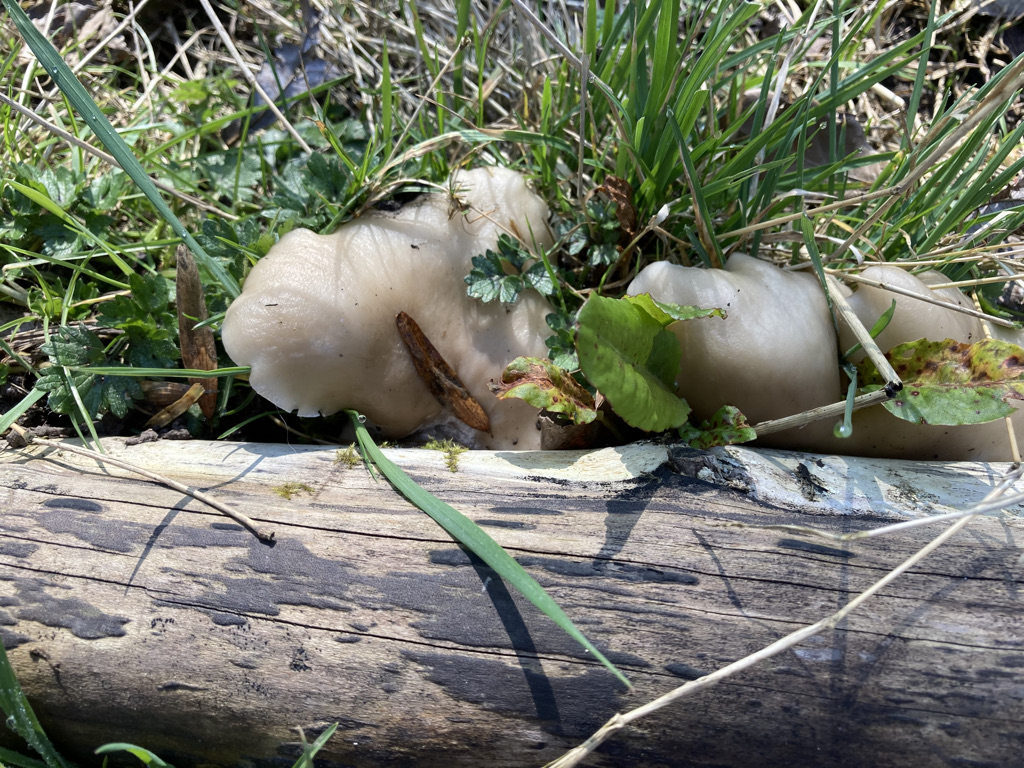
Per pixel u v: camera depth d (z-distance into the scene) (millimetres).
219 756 303
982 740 270
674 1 373
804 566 293
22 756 309
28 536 311
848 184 441
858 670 277
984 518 302
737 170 408
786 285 353
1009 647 275
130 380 376
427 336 385
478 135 415
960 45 529
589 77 391
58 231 418
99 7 546
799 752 278
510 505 315
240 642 293
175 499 320
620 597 291
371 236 381
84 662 296
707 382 346
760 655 269
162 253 440
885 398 312
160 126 482
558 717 283
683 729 281
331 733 283
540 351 389
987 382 318
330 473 332
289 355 356
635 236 416
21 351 393
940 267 414
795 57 432
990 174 397
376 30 545
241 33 574
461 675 286
